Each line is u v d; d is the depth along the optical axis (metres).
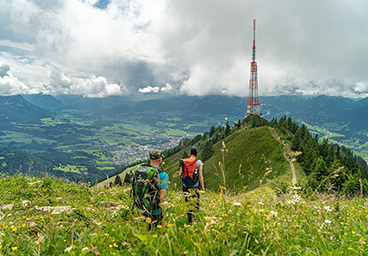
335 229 3.64
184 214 3.41
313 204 4.28
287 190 4.34
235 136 123.00
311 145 81.94
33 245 3.27
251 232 2.77
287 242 2.77
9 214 5.52
